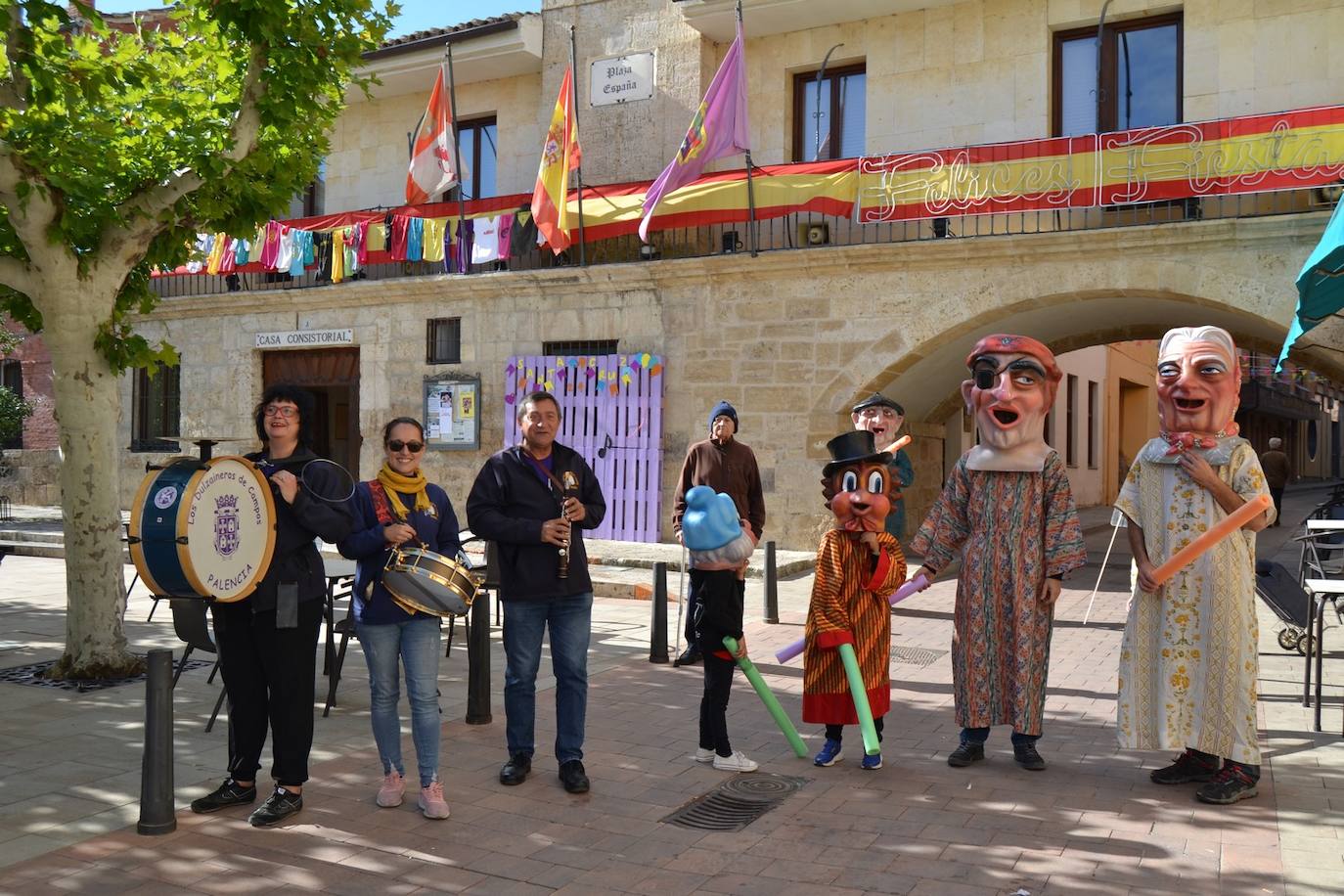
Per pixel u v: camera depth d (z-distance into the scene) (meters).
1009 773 5.93
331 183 21.38
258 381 20.77
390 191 20.86
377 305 19.27
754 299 16.09
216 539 4.78
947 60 15.92
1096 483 29.83
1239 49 14.13
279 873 4.51
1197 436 5.57
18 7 7.08
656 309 16.83
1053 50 15.52
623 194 16.75
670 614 11.75
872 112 16.42
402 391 19.03
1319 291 7.68
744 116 15.18
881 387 15.41
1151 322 17.03
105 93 8.16
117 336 8.94
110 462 8.22
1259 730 6.74
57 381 8.07
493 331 18.19
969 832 5.00
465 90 20.02
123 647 8.28
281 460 5.15
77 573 8.11
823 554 6.02
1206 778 5.64
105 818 5.11
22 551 17.56
